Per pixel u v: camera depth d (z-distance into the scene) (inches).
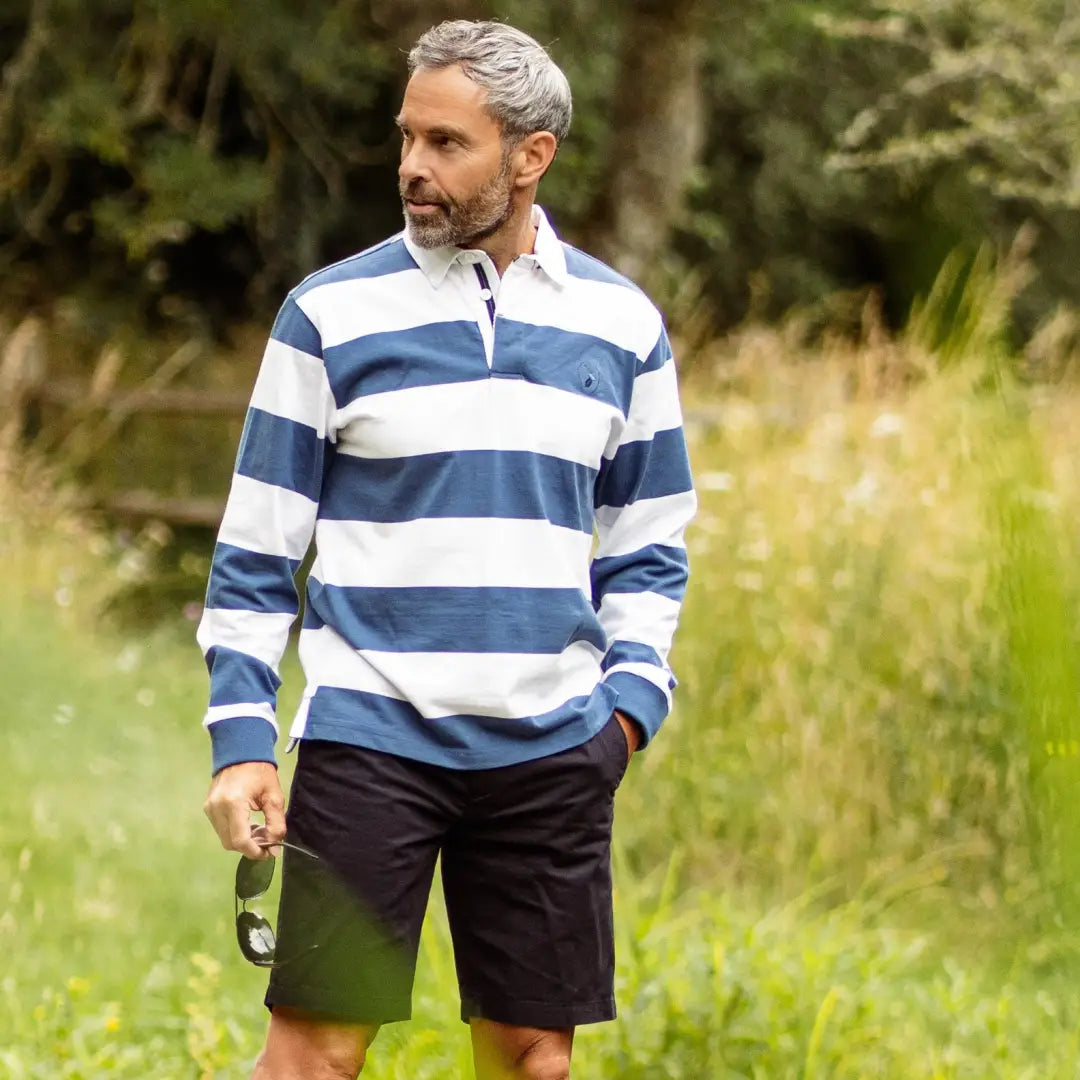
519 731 232.2
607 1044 338.3
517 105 232.8
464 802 234.2
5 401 953.5
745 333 893.2
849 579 584.4
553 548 236.5
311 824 231.6
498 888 238.5
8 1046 333.7
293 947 229.1
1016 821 499.2
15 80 1028.5
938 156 878.4
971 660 534.3
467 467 232.1
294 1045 232.5
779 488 646.5
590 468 243.8
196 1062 335.3
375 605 232.8
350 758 230.1
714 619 594.9
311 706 233.3
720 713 580.7
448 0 972.6
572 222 1092.5
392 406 232.4
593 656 246.8
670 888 418.3
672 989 349.7
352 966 227.6
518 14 982.4
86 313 1181.7
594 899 241.1
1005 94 943.0
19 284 1197.1
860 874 533.3
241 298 1266.0
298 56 1027.9
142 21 1016.9
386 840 228.7
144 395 994.7
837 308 1079.6
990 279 526.3
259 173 1091.3
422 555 231.5
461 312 235.6
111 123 1019.3
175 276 1237.1
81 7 1037.8
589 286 248.4
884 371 698.2
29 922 419.2
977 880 506.0
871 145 1279.5
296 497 237.9
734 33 1237.7
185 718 674.8
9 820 487.2
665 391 258.5
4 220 1187.9
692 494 264.8
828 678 570.6
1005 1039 366.6
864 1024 357.7
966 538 568.7
